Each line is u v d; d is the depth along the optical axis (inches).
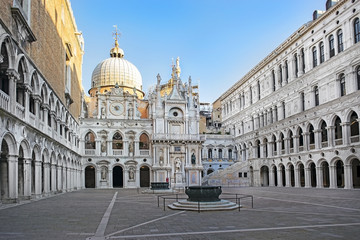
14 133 1069.8
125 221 740.0
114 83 3440.0
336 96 2025.1
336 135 2118.6
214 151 3560.5
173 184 2861.7
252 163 2910.9
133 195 1689.2
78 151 2679.6
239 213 852.0
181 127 2992.1
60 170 1851.6
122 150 2842.0
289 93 2564.0
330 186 2046.0
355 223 682.2
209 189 958.4
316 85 2255.2
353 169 2217.0
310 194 1549.0
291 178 2684.5
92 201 1290.6
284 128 2591.0
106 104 2928.2
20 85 1195.9
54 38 1695.4
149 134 2920.8
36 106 1342.3
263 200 1254.9
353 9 1909.4
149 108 3095.5
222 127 3969.0
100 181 2773.1
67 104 2113.7
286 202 1160.2
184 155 2925.7
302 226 650.2
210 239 538.9
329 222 697.6
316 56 2277.3
